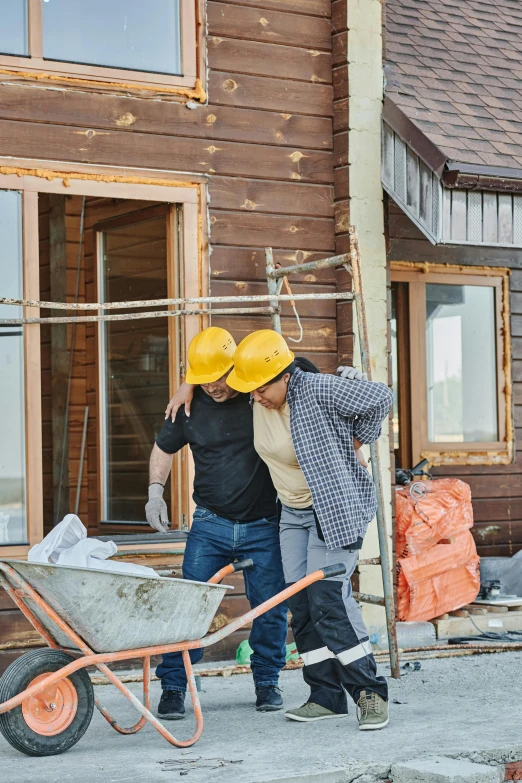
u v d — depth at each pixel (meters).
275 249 6.77
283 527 5.11
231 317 6.61
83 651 4.33
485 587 7.86
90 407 7.75
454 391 8.74
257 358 4.77
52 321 5.52
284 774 4.09
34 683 4.38
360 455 5.12
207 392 5.14
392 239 8.48
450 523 7.29
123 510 7.31
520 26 9.09
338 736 4.73
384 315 6.98
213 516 5.32
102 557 4.69
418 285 8.61
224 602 6.45
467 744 4.54
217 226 6.58
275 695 5.36
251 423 5.18
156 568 6.29
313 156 6.93
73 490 8.02
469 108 7.31
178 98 6.45
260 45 6.75
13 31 5.97
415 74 7.55
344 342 6.93
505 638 7.26
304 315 6.85
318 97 6.96
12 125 5.95
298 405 4.82
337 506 4.77
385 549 6.11
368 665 4.88
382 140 7.01
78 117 6.14
